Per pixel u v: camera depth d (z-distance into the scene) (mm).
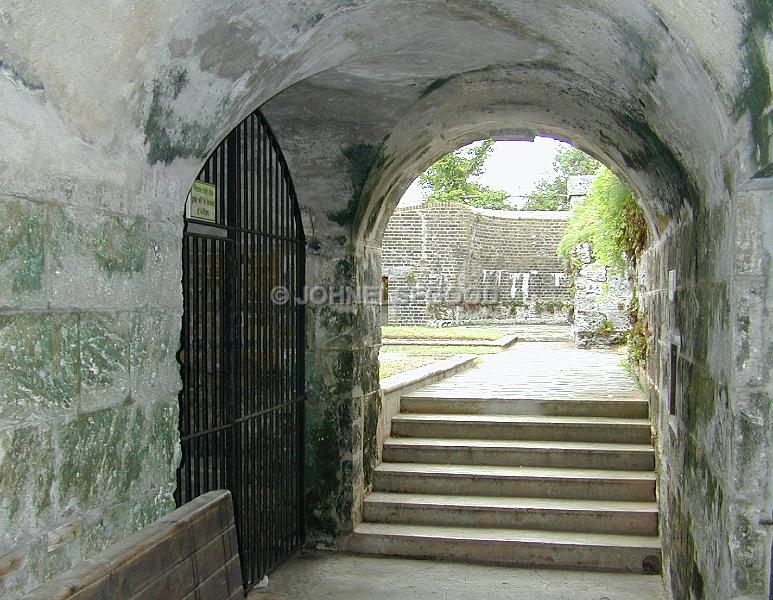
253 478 5434
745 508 2695
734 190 2629
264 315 5586
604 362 13672
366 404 6887
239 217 5078
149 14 2410
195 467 4621
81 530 2520
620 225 10164
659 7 2480
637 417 8039
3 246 2143
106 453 2654
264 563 5680
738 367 2678
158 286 3014
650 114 3822
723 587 2900
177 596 2699
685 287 4285
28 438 2256
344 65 4484
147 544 2559
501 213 29797
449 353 15859
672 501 5125
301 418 6395
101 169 2588
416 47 4301
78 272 2480
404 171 6812
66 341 2430
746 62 2193
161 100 2781
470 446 7480
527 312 29984
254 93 3441
